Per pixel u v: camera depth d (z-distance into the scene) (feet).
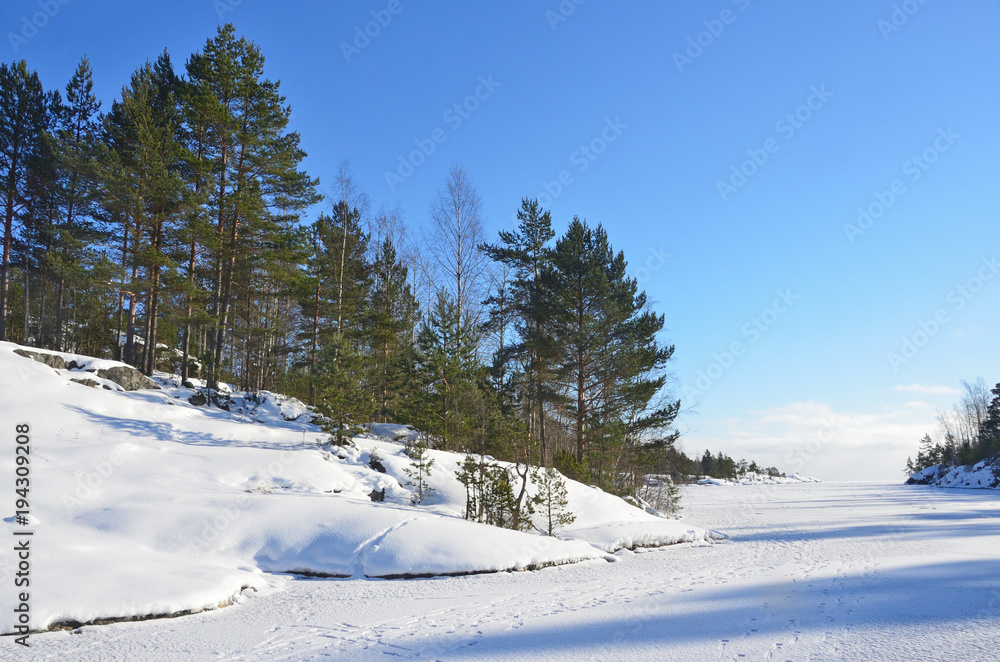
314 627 26.23
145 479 47.75
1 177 89.04
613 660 21.08
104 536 36.78
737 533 69.00
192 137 86.89
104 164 75.77
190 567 33.17
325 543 40.83
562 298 91.45
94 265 72.08
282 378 100.89
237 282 87.66
